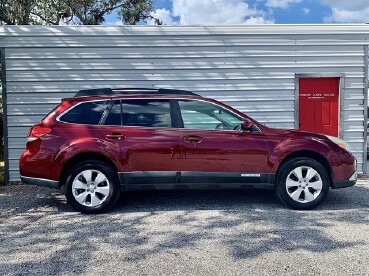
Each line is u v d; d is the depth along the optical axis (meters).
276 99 9.09
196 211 6.03
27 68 8.70
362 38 9.09
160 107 6.12
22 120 8.77
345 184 6.18
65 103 6.11
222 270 3.86
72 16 16.73
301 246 4.48
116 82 8.85
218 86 8.99
